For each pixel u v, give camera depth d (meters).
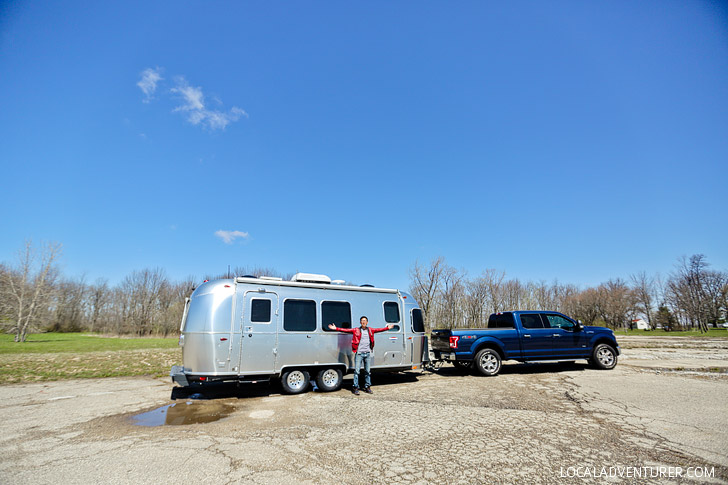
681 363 13.97
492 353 11.24
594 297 68.62
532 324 11.84
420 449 5.07
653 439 5.43
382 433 5.79
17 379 11.18
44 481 4.09
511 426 6.12
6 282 35.03
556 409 7.23
